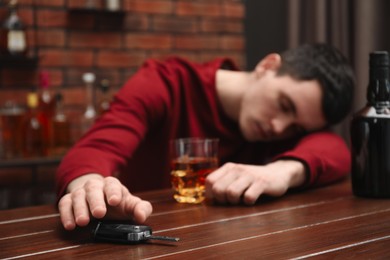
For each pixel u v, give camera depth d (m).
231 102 1.61
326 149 1.28
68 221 0.80
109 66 3.13
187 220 0.88
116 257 0.67
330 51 1.45
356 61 2.50
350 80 1.43
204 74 1.63
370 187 1.06
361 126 1.06
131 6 3.18
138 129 1.34
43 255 0.69
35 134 2.54
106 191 0.84
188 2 3.37
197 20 3.41
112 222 0.83
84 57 3.06
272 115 1.42
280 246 0.70
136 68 3.21
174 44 3.33
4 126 2.56
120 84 3.17
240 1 3.53
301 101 1.38
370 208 0.97
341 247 0.70
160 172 1.62
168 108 1.52
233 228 0.81
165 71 1.59
